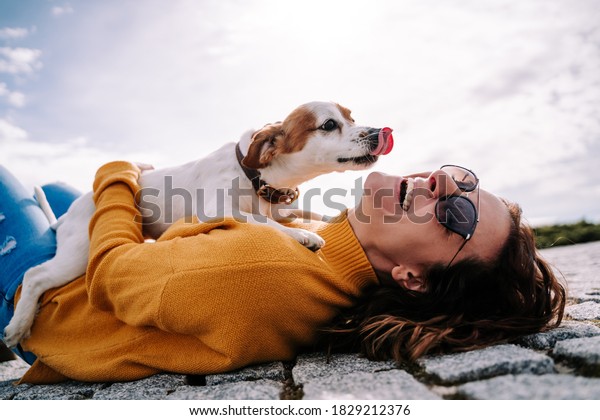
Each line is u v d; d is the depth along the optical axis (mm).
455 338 626
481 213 678
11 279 809
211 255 600
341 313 688
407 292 690
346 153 940
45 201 987
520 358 516
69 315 719
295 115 962
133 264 623
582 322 738
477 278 670
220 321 595
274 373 617
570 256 1999
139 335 653
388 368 582
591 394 413
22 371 948
